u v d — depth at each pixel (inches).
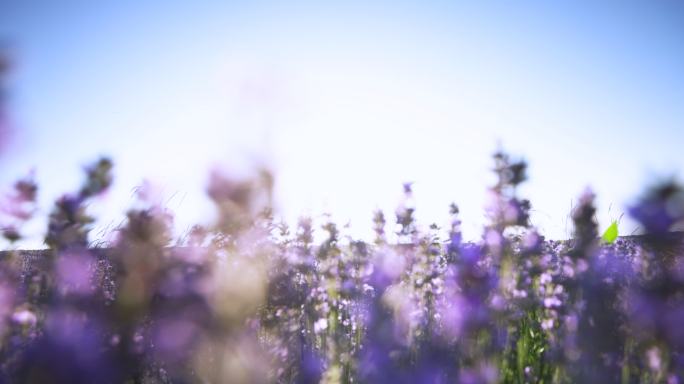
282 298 123.0
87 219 92.8
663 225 80.4
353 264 179.8
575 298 118.8
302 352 135.9
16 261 107.1
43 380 81.8
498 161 113.1
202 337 78.2
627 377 100.0
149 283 80.3
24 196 93.3
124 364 85.7
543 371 121.4
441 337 131.1
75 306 93.8
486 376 108.9
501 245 115.8
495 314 118.8
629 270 114.0
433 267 173.0
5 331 94.3
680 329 91.0
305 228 185.2
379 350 128.2
